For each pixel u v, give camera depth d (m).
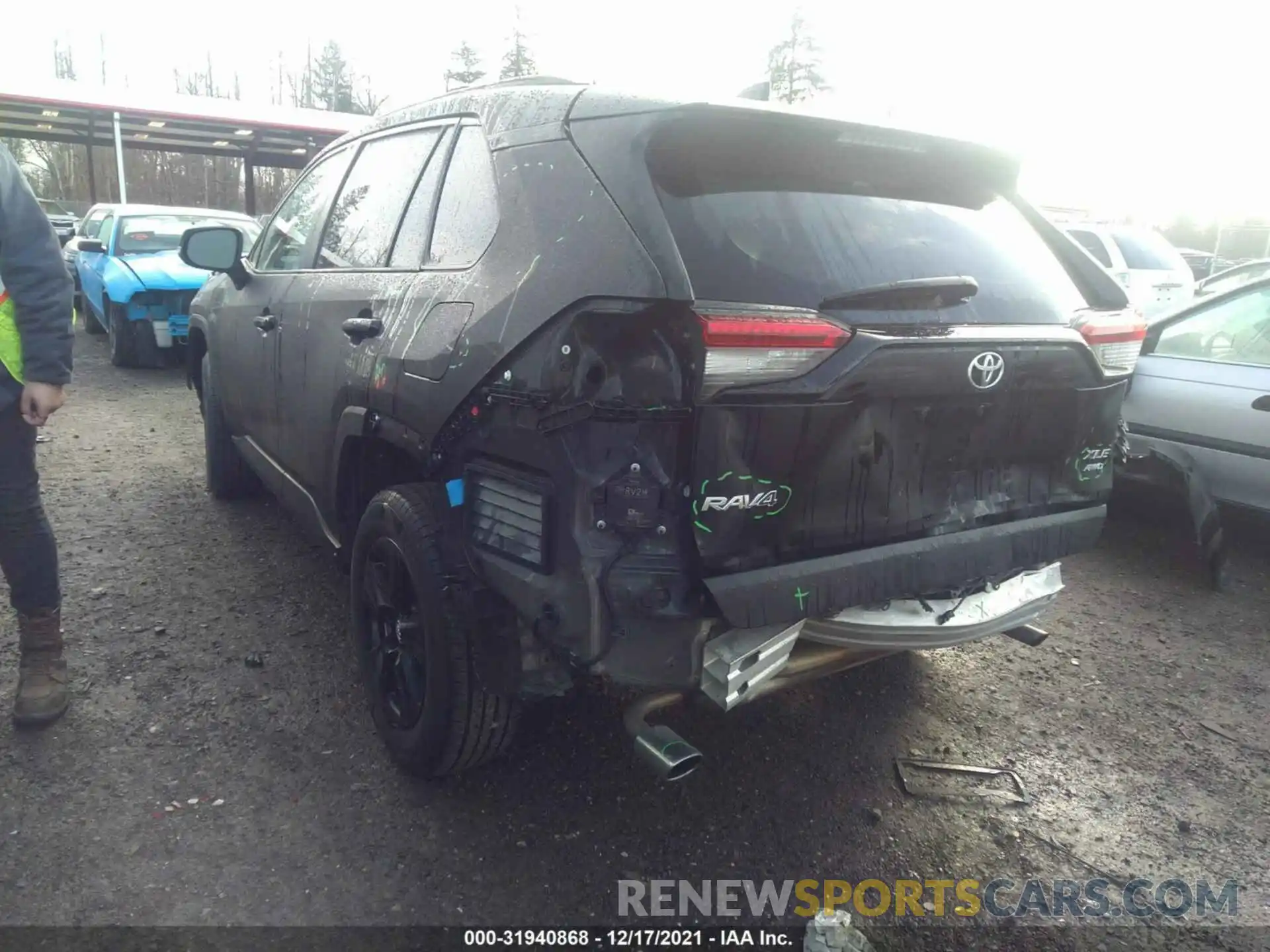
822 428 2.13
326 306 3.29
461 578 2.50
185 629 3.73
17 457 2.87
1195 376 4.88
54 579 3.03
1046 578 2.94
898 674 3.67
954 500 2.48
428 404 2.52
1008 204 2.96
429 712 2.59
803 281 2.22
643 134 2.21
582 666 2.14
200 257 4.04
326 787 2.80
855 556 2.28
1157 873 2.64
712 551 2.06
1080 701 3.55
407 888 2.42
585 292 2.09
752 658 2.22
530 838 2.63
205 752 2.94
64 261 2.84
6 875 2.38
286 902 2.35
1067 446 2.69
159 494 5.42
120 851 2.48
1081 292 2.92
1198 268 24.39
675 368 2.00
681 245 2.12
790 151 2.42
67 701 3.11
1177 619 4.35
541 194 2.37
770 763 3.05
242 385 4.30
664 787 2.89
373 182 3.43
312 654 3.57
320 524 3.55
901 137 2.49
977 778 3.04
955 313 2.42
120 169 18.38
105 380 8.77
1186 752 3.25
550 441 2.15
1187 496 4.77
